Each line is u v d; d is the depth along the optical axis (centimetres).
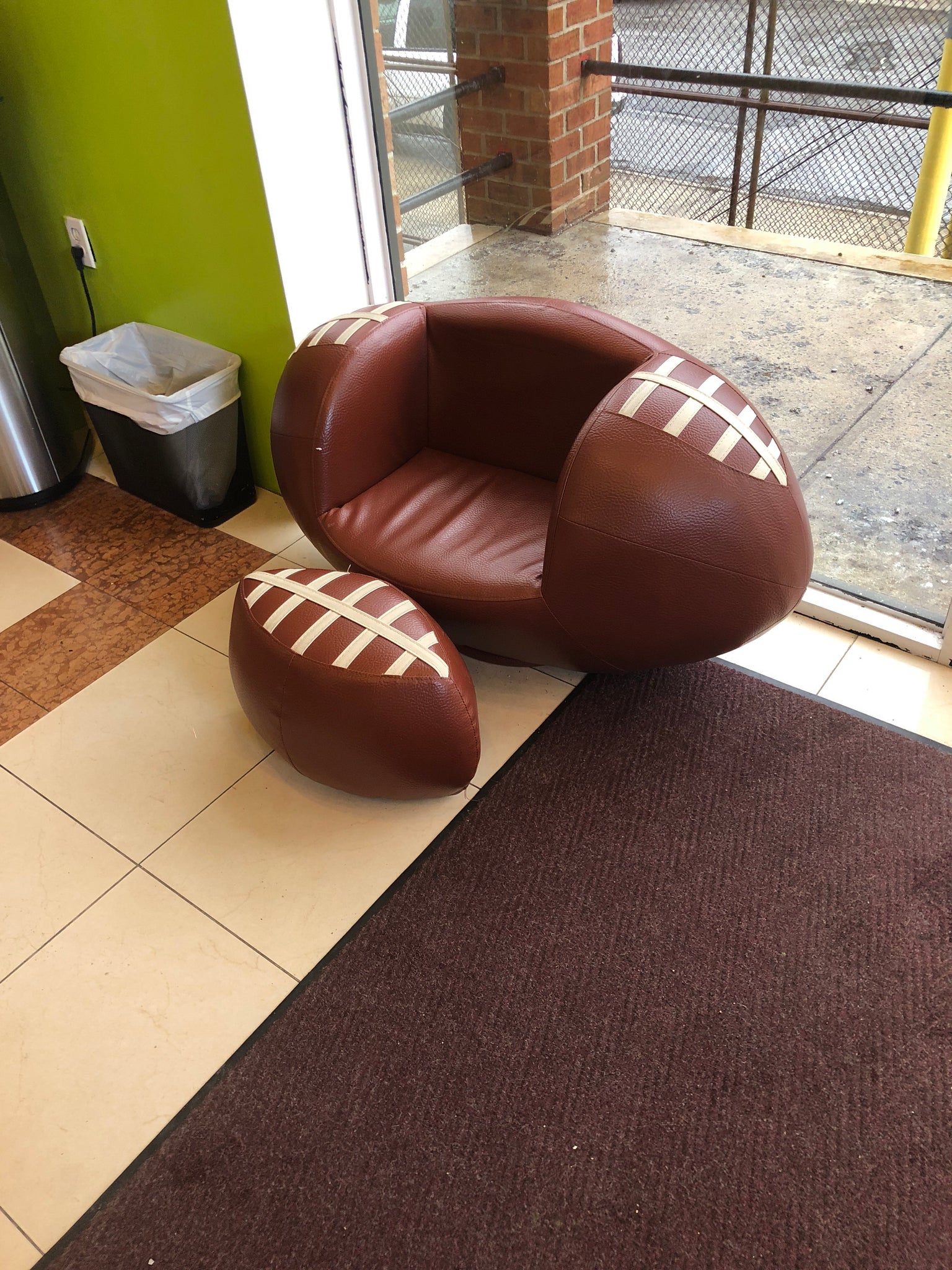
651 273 225
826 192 192
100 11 204
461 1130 136
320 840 177
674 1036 145
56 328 290
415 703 158
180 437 235
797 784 180
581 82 200
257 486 274
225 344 246
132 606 233
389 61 213
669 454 159
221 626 225
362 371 192
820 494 224
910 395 209
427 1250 125
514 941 158
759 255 209
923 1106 135
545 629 175
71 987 157
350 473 199
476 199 230
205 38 192
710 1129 134
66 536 258
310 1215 129
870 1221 125
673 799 179
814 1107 136
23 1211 132
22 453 259
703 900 162
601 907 162
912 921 157
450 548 187
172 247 236
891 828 171
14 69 230
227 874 172
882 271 198
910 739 186
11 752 198
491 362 198
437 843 174
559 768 186
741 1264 122
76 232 254
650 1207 127
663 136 202
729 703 197
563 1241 125
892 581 214
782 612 174
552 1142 134
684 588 163
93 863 175
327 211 224
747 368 228
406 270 247
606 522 160
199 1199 131
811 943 155
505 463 210
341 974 155
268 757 193
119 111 219
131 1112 141
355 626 163
